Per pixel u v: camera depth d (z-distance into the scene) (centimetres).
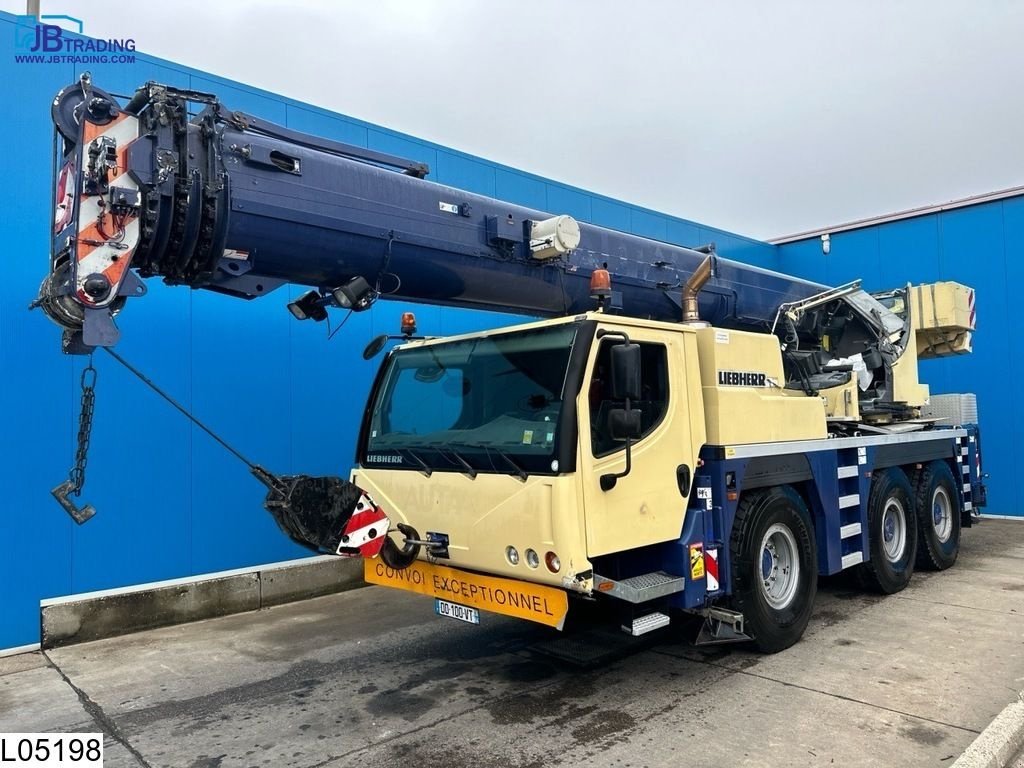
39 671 534
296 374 753
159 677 516
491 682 490
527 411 427
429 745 395
